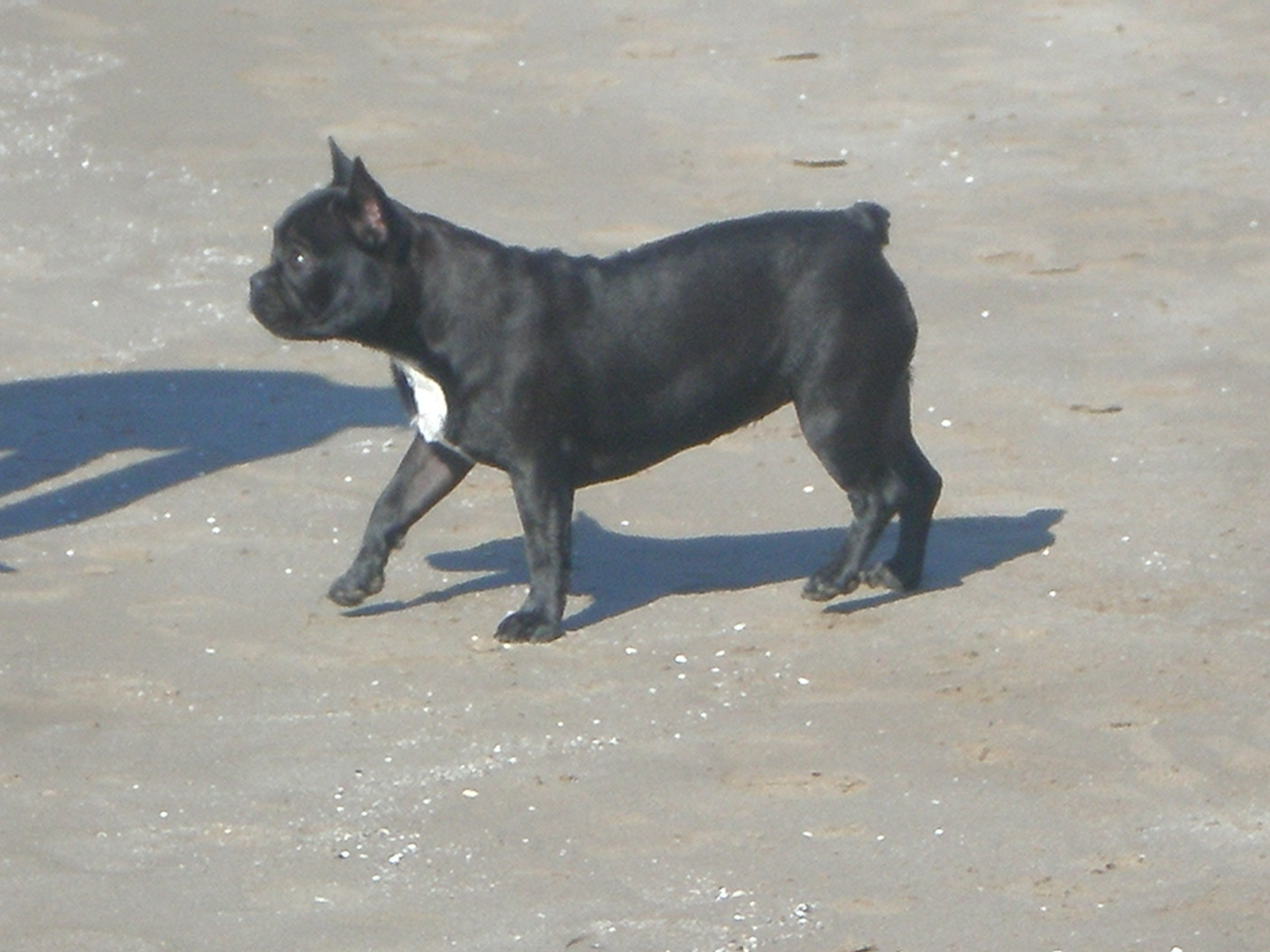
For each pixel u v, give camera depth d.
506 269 11.51
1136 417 15.10
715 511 13.72
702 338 11.71
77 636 11.84
